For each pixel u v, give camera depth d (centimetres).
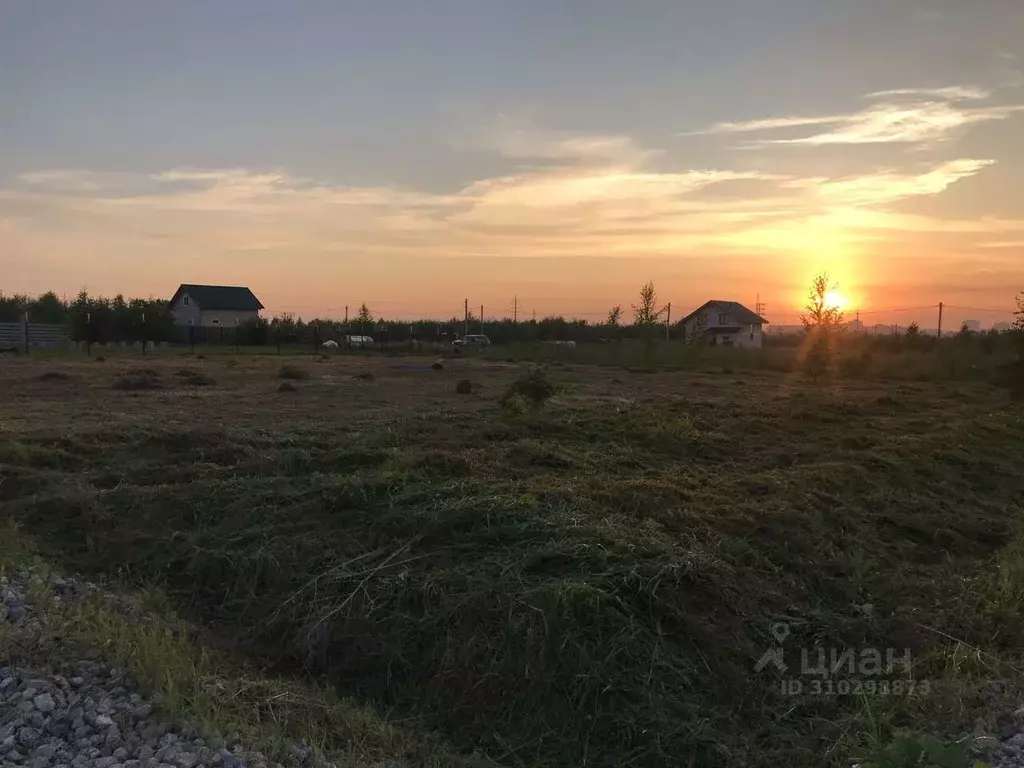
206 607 559
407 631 485
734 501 716
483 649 457
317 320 4984
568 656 441
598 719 415
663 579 503
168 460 847
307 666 482
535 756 401
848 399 1634
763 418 1258
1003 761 352
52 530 661
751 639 492
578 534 566
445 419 1139
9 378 1872
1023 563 617
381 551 569
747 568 564
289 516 650
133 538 642
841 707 443
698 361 3073
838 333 2125
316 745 371
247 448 880
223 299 6256
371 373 2302
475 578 506
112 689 381
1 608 461
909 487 870
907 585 595
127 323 3872
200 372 2208
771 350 3206
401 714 436
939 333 3653
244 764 331
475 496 650
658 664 443
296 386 1803
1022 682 439
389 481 688
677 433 1023
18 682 379
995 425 1288
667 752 398
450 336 4947
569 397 1647
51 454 830
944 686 436
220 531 639
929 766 293
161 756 329
